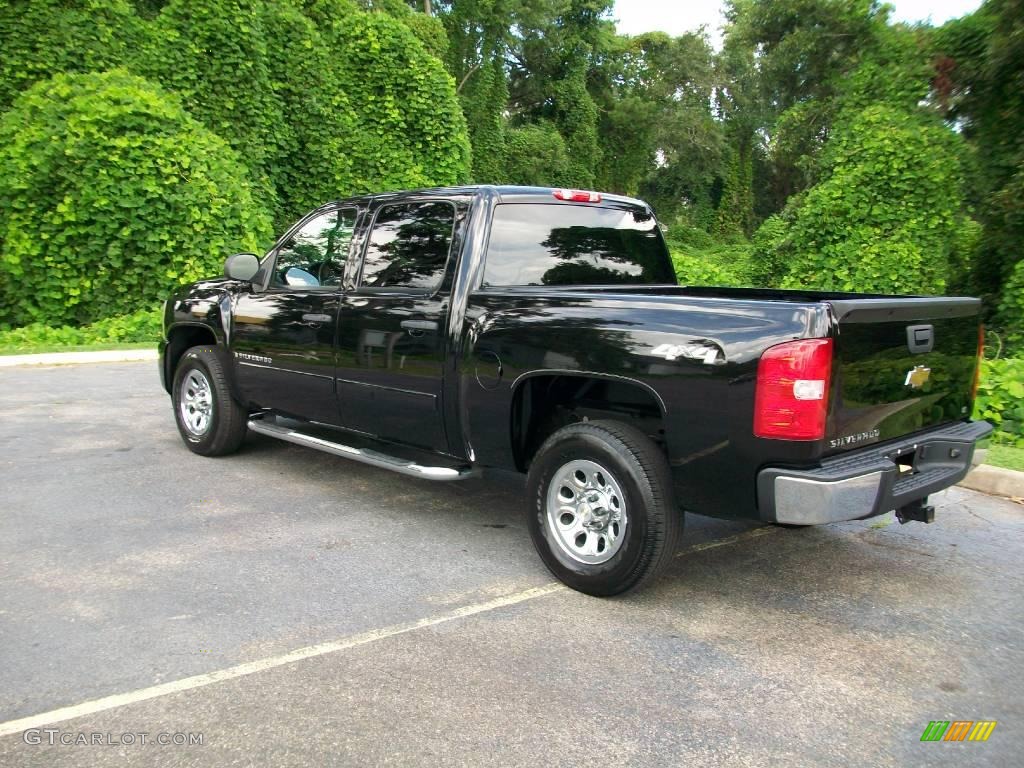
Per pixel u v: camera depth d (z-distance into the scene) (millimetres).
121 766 2373
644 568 3428
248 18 15125
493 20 33312
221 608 3449
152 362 10680
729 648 3211
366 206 4820
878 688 2930
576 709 2736
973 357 3973
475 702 2764
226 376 5691
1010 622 3504
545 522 3787
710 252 36750
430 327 4203
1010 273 11906
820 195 14117
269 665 2980
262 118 15445
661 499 3385
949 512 5074
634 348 3406
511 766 2418
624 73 43312
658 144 44594
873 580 3967
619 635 3303
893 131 13508
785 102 30938
